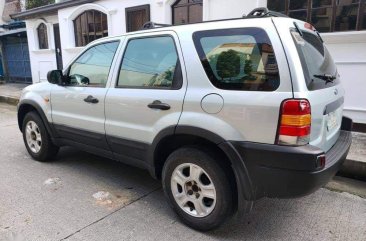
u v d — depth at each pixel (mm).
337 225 3068
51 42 12430
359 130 5664
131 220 3131
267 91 2432
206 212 2854
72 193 3703
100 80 3686
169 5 8227
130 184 3971
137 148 3307
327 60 3113
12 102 10625
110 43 3656
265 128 2432
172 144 3104
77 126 3936
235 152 2549
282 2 6262
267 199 3590
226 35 2686
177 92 2891
